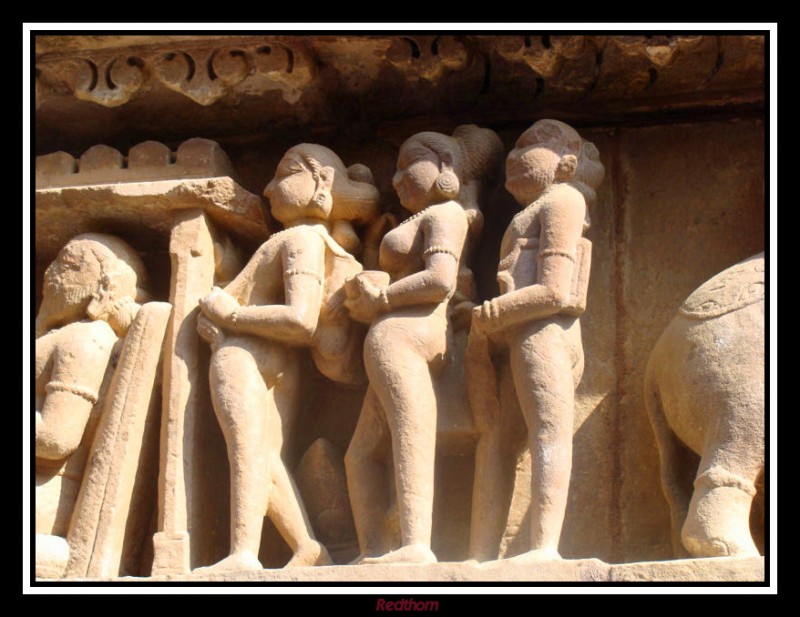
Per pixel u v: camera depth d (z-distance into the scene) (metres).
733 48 4.96
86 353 4.95
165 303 5.03
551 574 4.27
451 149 5.00
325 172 5.07
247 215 5.15
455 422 4.76
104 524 4.73
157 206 5.15
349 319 4.95
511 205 5.13
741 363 4.48
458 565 4.34
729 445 4.41
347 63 5.20
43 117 5.44
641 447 4.84
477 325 4.67
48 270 5.14
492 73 5.16
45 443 4.84
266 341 4.89
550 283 4.63
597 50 5.04
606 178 5.20
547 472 4.48
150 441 4.93
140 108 5.41
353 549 4.84
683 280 5.03
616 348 4.98
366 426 4.80
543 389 4.56
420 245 4.87
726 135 5.16
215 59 5.20
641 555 4.71
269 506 4.75
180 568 4.65
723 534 4.29
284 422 4.89
